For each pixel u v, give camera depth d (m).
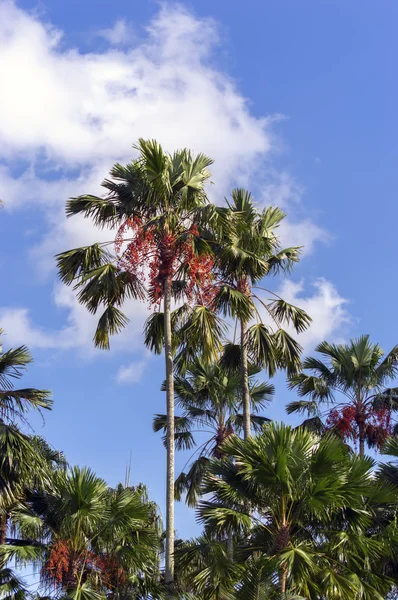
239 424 27.33
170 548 17.88
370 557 16.84
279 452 15.87
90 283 19.36
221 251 20.58
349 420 25.92
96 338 20.06
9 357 19.83
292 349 21.44
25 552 17.97
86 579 19.30
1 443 18.64
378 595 15.82
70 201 20.27
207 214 19.22
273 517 16.41
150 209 20.00
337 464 16.19
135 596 19.41
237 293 20.16
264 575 14.98
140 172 20.27
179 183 19.97
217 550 16.34
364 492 16.19
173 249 19.03
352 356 26.92
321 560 15.84
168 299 19.25
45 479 19.52
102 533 19.55
